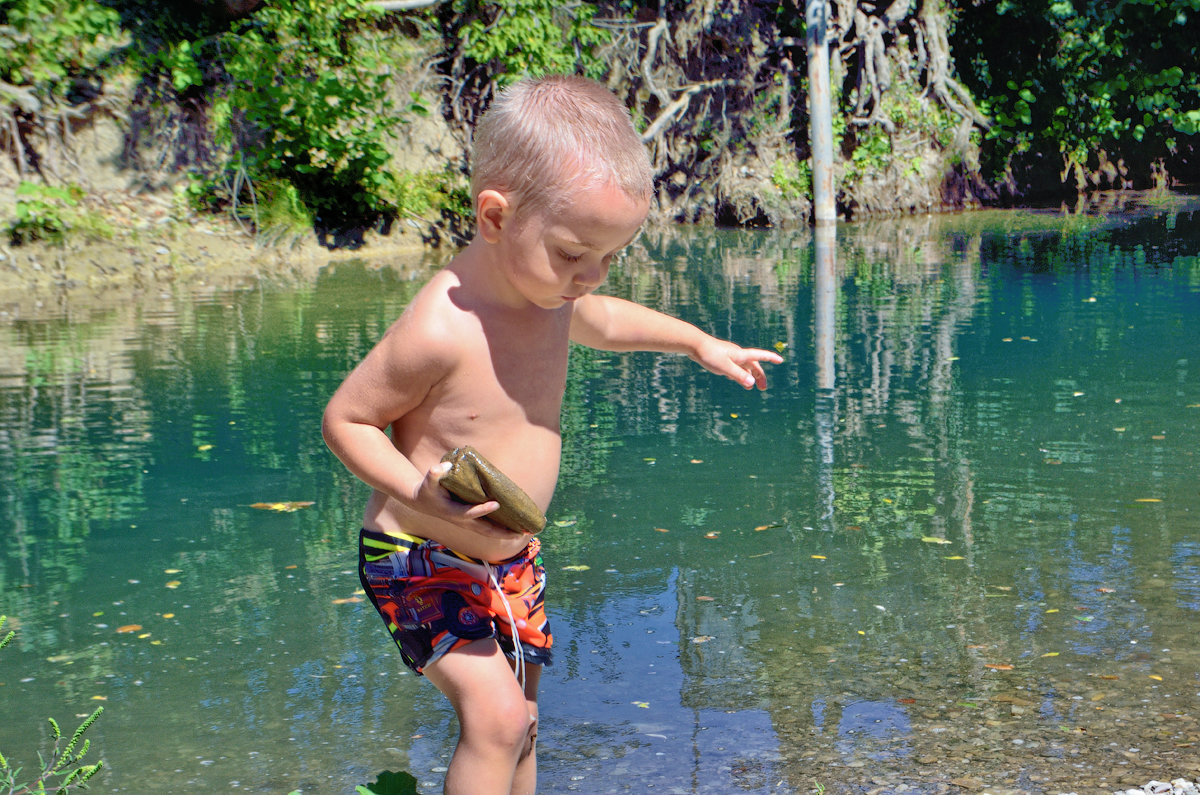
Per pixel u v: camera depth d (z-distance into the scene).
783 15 19.98
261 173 14.65
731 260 13.88
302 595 4.12
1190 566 4.18
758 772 2.83
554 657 3.56
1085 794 2.68
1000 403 6.75
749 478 5.44
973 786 2.73
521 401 2.34
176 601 4.06
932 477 5.39
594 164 2.04
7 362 8.07
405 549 2.36
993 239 15.66
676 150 19.23
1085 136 22.89
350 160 15.07
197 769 2.89
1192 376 7.30
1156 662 3.40
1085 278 11.65
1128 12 22.33
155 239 13.14
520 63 16.31
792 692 3.28
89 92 13.72
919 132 20.53
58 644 3.70
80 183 13.39
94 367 7.91
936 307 10.05
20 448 6.01
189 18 14.83
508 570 2.43
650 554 4.47
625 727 3.09
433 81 16.62
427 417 2.30
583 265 2.12
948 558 4.35
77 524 4.89
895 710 3.15
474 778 2.21
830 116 18.25
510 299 2.30
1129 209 19.77
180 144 14.27
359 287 11.73
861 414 6.58
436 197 16.05
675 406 6.89
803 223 18.83
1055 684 3.28
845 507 4.99
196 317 9.93
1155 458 5.59
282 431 6.32
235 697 3.31
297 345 8.62
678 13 19.08
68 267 12.11
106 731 3.11
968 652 3.52
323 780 2.83
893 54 20.39
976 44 22.16
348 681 3.43
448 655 2.26
